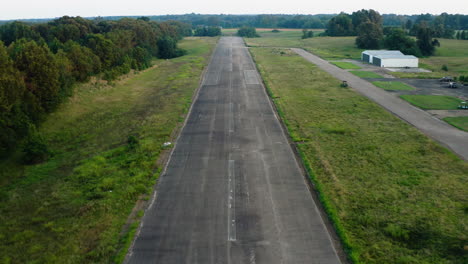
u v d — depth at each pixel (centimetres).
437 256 1859
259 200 2420
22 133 3475
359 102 4869
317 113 4388
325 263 1827
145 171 2858
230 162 3014
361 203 2352
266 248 1942
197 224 2162
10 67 3688
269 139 3534
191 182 2678
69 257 1892
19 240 2062
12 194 2627
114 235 2067
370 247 1934
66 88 4709
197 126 3959
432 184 2586
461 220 2153
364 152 3181
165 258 1877
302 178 2725
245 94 5406
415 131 3694
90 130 4053
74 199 2508
